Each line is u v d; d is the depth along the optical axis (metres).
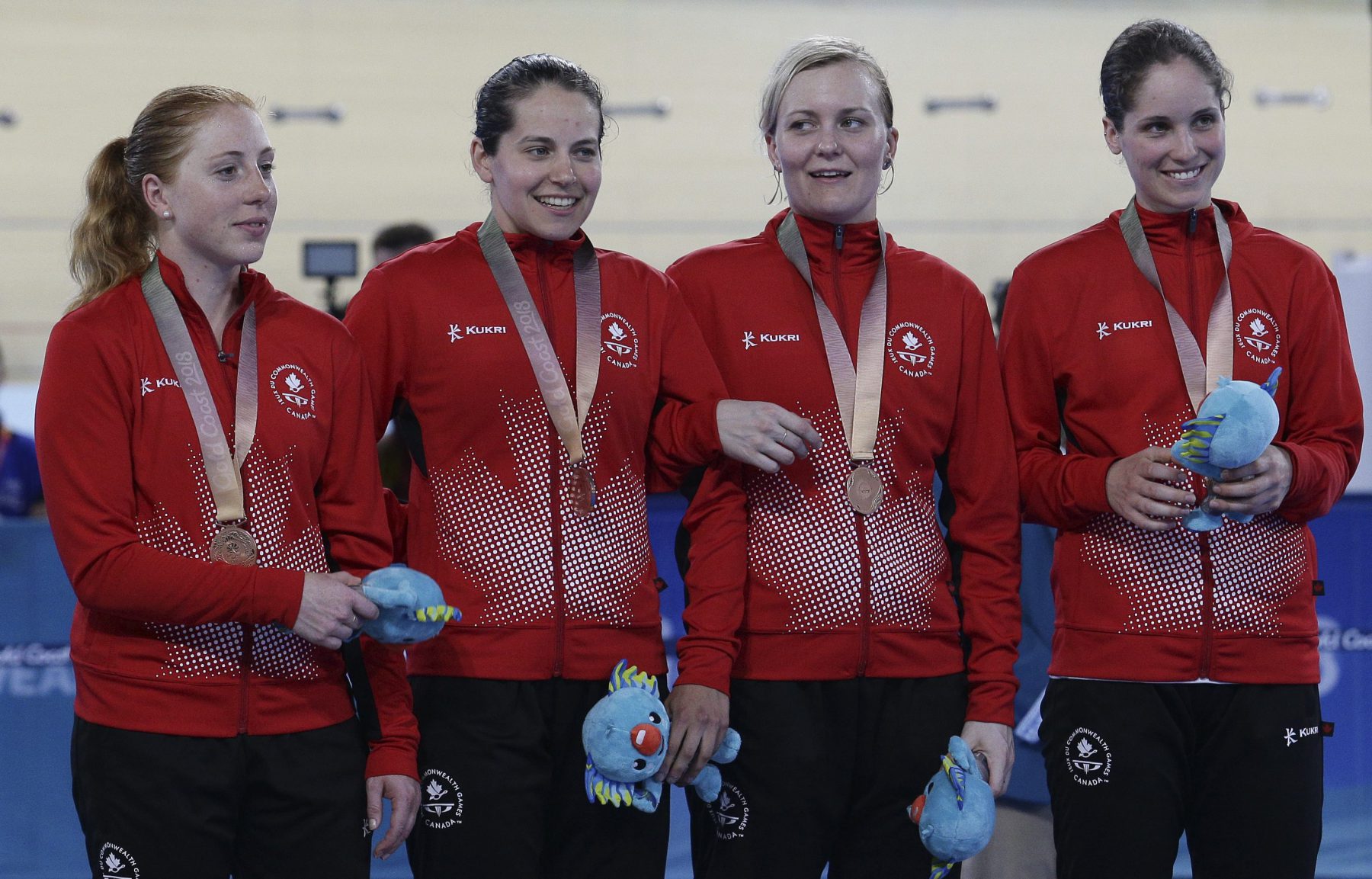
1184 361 4.87
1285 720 4.78
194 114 4.13
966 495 4.96
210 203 4.11
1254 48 16.59
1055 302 5.03
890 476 4.80
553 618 4.47
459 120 15.77
